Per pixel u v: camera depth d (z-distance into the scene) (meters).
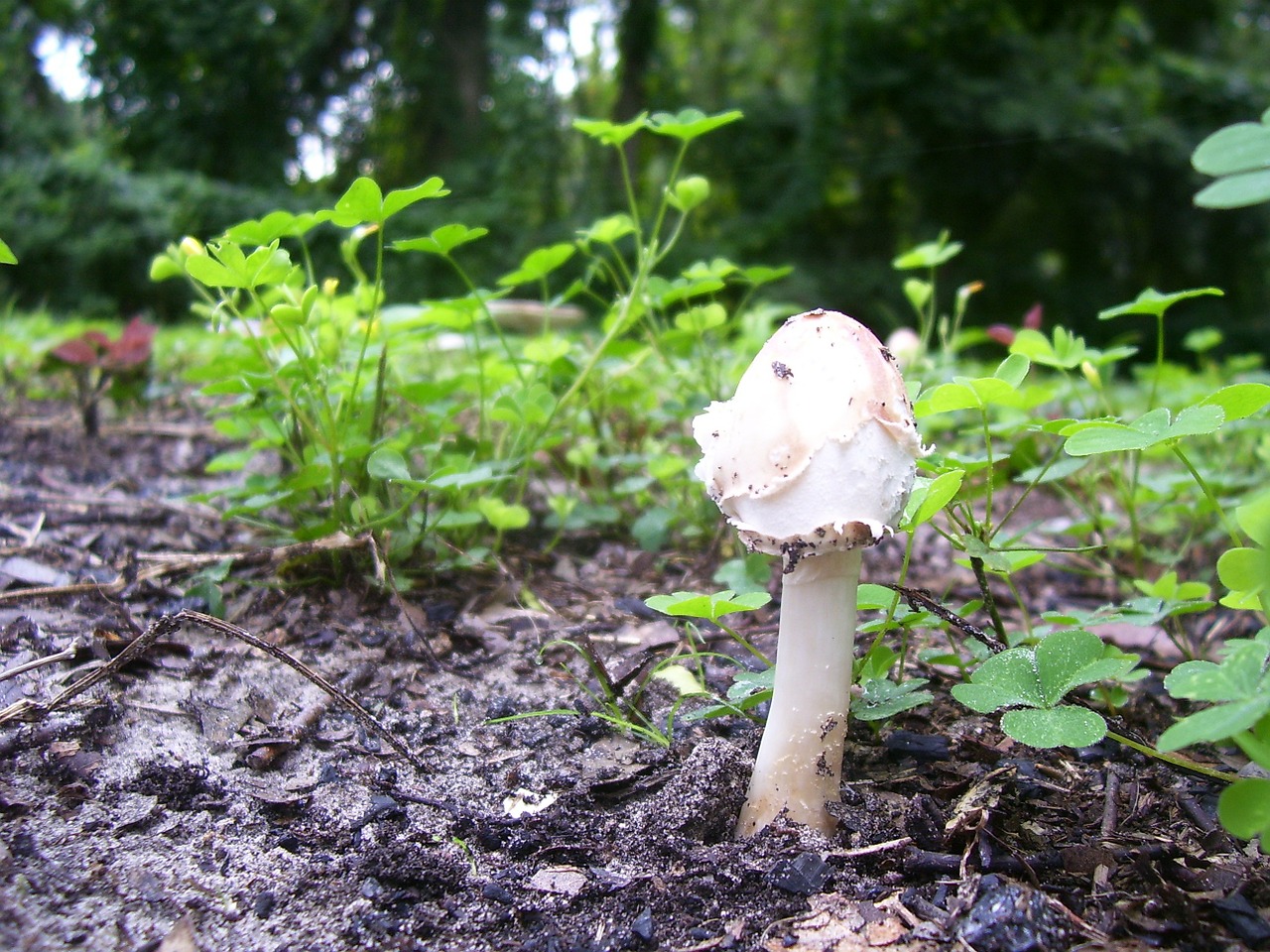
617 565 0.38
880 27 2.11
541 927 0.19
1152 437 0.22
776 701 0.21
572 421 0.42
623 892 0.20
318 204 1.68
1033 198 2.28
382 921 0.19
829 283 2.09
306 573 0.33
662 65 2.18
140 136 1.92
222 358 0.36
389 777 0.24
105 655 0.27
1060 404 0.58
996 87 2.10
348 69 2.08
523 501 0.45
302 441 0.36
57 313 1.55
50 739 0.24
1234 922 0.19
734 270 0.39
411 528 0.34
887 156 2.11
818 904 0.20
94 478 0.44
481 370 0.39
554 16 2.07
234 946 0.18
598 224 0.37
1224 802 0.18
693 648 0.30
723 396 0.43
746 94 2.20
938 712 0.27
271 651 0.23
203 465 0.49
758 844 0.21
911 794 0.23
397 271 1.72
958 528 0.27
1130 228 2.32
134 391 0.55
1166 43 2.45
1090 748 0.25
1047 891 0.20
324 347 0.38
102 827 0.21
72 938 0.18
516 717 0.25
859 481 0.19
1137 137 2.11
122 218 1.64
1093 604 0.39
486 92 2.11
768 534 0.20
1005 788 0.24
